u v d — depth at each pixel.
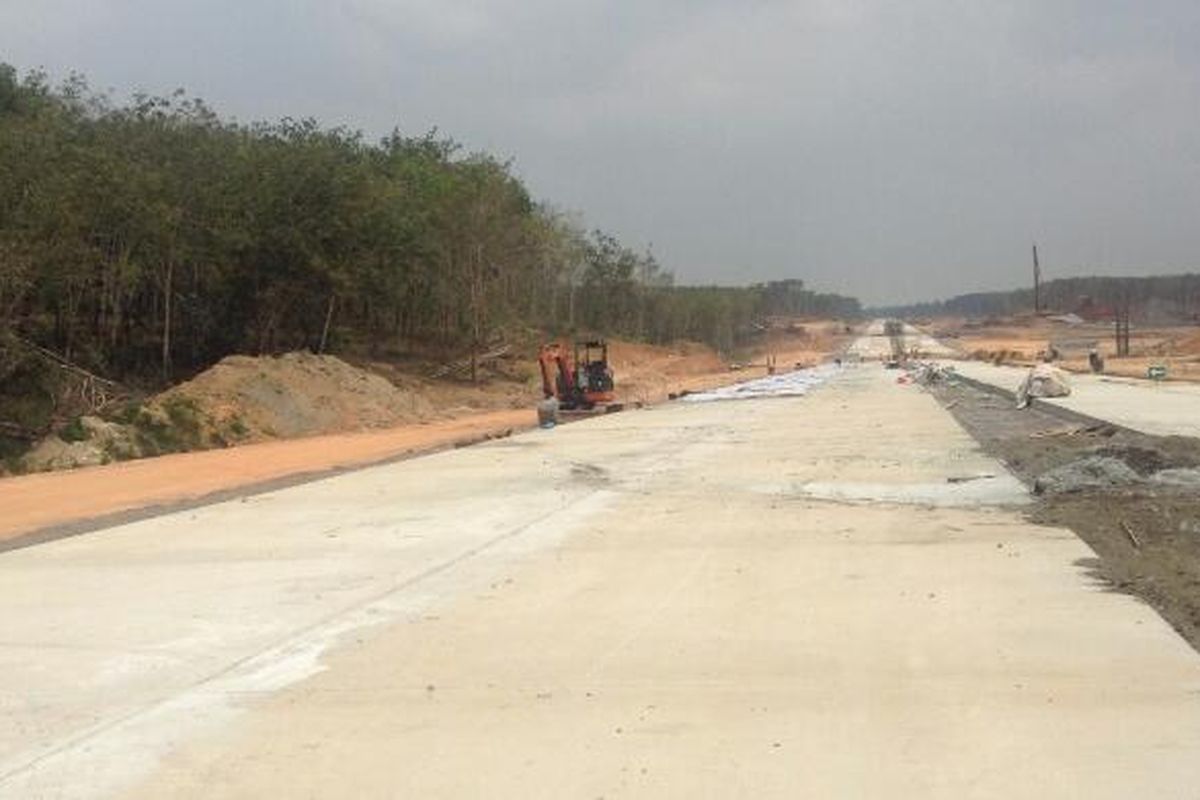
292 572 11.20
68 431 29.70
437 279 52.94
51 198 33.69
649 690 6.82
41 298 34.91
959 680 6.78
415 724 6.33
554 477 19.06
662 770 5.48
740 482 17.30
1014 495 14.72
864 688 6.69
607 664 7.43
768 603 9.05
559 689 6.91
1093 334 130.00
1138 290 169.00
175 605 9.80
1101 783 5.14
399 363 55.31
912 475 17.36
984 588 9.25
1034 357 81.19
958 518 13.08
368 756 5.83
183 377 43.12
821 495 15.52
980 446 21.70
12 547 13.88
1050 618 8.18
